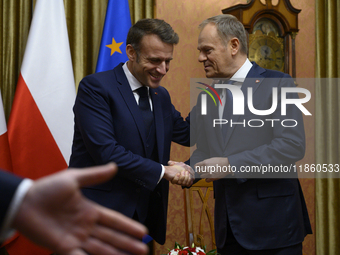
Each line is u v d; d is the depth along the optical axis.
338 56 4.04
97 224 0.48
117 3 3.29
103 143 1.75
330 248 3.94
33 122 2.84
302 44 4.03
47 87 2.92
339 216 3.98
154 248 3.44
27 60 2.91
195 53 3.73
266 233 1.81
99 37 3.46
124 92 1.90
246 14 3.54
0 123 2.84
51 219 0.44
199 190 3.06
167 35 1.84
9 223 0.43
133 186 1.85
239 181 1.82
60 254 0.45
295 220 1.84
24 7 3.25
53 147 2.86
